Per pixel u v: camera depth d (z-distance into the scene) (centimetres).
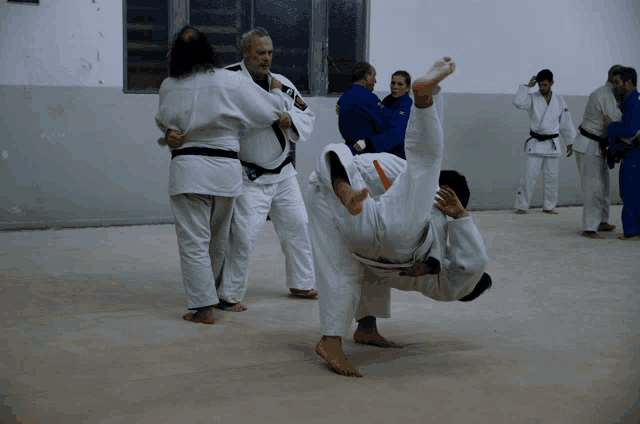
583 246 698
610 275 558
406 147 287
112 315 414
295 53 860
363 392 288
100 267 552
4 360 323
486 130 979
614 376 313
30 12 719
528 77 1005
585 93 1058
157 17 779
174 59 395
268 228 777
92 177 758
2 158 720
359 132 507
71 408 265
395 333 390
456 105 956
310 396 282
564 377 311
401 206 290
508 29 980
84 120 750
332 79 885
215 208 409
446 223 316
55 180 743
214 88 390
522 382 303
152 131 780
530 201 1028
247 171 440
